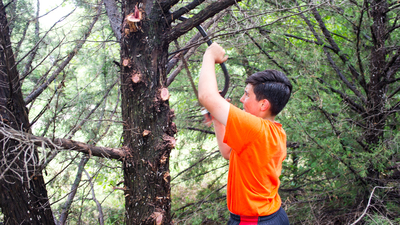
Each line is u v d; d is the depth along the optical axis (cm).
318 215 378
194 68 450
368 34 343
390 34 345
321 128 324
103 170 331
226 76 151
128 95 188
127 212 198
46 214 218
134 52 183
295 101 308
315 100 327
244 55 415
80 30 318
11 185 198
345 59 369
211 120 163
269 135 127
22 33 282
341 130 316
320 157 329
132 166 191
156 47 185
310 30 386
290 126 316
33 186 208
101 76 339
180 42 380
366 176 334
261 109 140
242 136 121
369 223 289
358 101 379
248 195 133
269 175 133
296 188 438
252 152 125
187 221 385
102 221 331
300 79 309
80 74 355
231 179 145
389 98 343
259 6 317
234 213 140
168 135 194
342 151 337
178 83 460
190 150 489
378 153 306
